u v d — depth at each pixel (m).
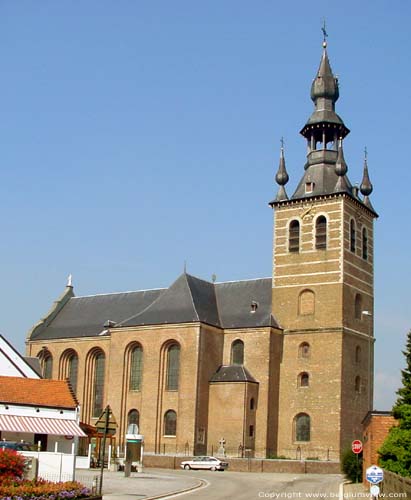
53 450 54.75
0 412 50.12
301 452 87.25
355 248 93.44
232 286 100.25
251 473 75.50
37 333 110.94
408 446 45.50
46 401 51.91
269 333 90.50
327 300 90.06
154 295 107.75
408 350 56.59
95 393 103.25
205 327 91.19
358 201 94.19
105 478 59.00
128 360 95.75
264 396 89.00
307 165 97.25
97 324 107.44
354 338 90.50
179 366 90.69
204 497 45.94
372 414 51.88
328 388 87.38
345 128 96.62
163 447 89.62
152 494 47.09
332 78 97.88
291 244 94.56
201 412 89.00
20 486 36.97
